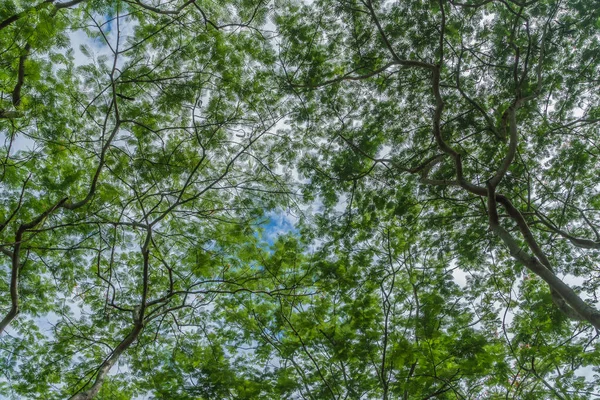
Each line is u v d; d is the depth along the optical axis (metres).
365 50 11.49
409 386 9.44
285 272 12.54
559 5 11.03
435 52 11.46
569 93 12.30
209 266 12.59
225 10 10.72
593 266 12.59
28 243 11.13
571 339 10.14
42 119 10.65
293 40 11.09
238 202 12.33
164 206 12.55
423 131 12.58
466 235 12.55
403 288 12.43
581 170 12.91
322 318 11.87
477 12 11.27
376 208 12.30
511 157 8.71
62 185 10.66
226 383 10.37
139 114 11.05
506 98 12.05
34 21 8.23
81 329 12.66
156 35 10.67
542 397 10.44
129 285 13.34
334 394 11.12
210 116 11.43
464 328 10.25
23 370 12.28
